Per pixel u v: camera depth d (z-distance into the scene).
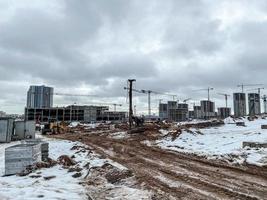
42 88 182.50
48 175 15.88
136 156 23.22
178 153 24.59
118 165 18.08
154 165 18.52
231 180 13.64
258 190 11.77
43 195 11.02
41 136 59.78
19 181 14.62
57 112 141.25
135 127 54.97
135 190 12.02
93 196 11.24
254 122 66.19
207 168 17.00
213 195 11.13
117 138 44.59
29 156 17.14
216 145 27.22
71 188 12.62
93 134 57.59
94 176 15.22
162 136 40.94
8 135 43.28
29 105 179.00
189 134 39.12
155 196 11.05
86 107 149.00
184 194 11.34
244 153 20.53
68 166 18.56
